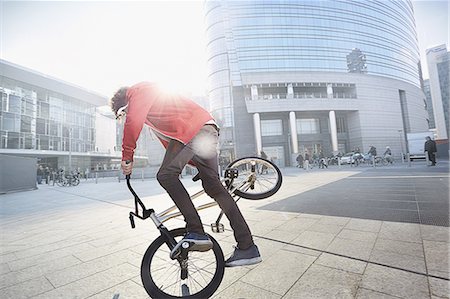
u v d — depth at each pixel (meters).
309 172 15.52
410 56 49.00
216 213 4.45
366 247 2.42
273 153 36.78
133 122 1.48
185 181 13.83
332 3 40.94
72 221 4.66
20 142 37.09
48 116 41.38
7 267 2.45
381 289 1.68
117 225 4.12
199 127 1.57
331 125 36.44
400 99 43.53
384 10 45.62
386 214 3.60
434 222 3.06
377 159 21.16
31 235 3.73
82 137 47.47
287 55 37.78
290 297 1.68
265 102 35.66
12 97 36.56
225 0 39.88
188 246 1.50
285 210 4.36
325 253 2.36
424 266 1.95
